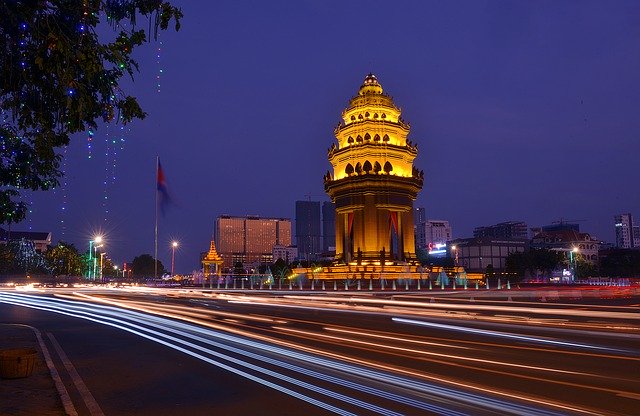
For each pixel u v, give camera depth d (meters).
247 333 22.69
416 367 14.24
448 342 19.33
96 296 56.69
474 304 40.41
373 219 82.12
